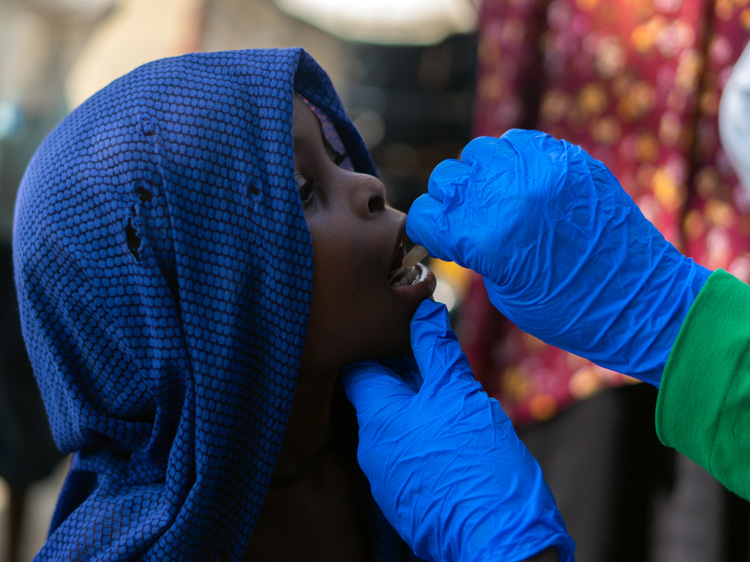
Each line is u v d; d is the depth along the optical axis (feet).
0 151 7.60
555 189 2.83
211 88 2.74
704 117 5.36
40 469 7.54
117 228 2.66
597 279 2.83
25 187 2.89
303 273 2.72
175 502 2.72
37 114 7.93
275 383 2.78
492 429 2.70
